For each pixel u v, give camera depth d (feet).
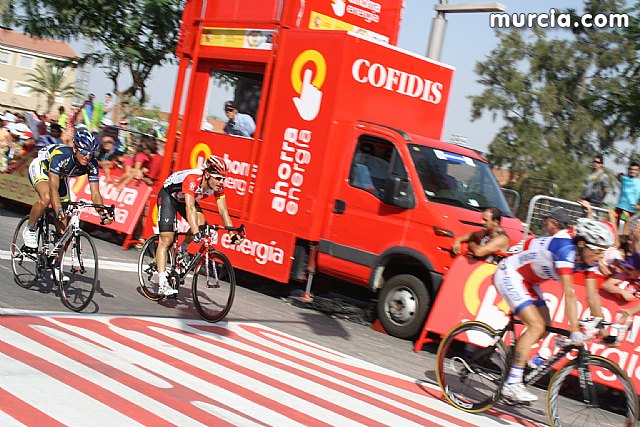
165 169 37.68
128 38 81.05
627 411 17.87
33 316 20.97
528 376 19.13
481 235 26.32
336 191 30.73
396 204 28.14
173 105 37.58
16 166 43.98
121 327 21.62
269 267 32.07
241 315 27.27
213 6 36.17
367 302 34.06
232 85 35.47
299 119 31.73
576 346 18.49
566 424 18.56
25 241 24.16
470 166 30.68
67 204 24.36
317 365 21.45
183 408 15.26
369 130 30.32
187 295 28.53
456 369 19.71
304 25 33.17
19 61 260.21
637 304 21.56
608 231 18.07
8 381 15.06
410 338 28.32
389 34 36.65
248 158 33.83
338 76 30.45
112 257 34.96
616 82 127.95
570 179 125.90
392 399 19.17
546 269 18.70
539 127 135.64
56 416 13.57
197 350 20.49
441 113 34.58
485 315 25.29
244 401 16.55
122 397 15.28
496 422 18.93
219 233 34.27
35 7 82.17
